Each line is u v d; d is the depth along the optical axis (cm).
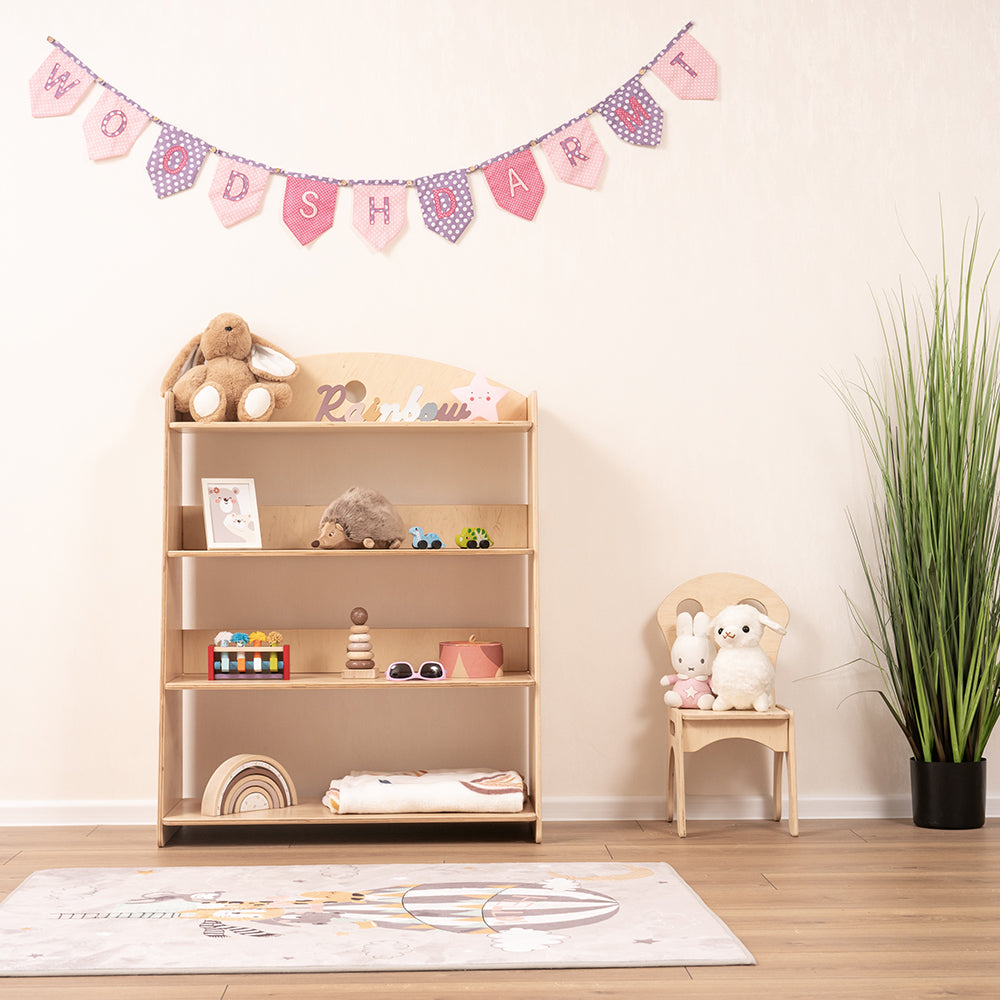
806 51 300
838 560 297
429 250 296
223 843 259
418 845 256
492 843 259
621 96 298
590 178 298
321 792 286
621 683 292
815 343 299
